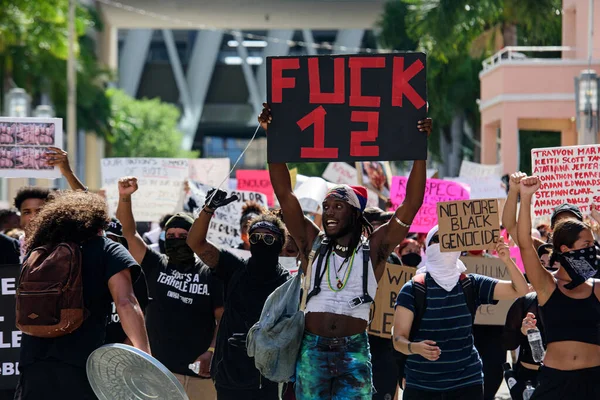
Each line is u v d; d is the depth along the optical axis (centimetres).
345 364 883
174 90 14988
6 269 1226
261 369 904
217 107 15188
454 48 4575
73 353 802
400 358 1112
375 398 1260
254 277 1073
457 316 1043
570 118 3972
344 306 889
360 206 909
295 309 905
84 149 9519
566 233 967
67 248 807
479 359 1061
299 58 948
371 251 918
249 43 15375
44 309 788
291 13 9619
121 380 784
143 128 10775
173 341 1159
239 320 1067
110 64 9881
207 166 2277
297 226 937
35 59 5559
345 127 944
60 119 1230
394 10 6631
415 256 1517
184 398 750
